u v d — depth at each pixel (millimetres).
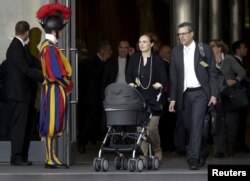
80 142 42844
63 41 34125
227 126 39906
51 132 31844
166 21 73875
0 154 34938
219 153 39219
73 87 34844
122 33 69812
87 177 29891
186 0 53062
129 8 70438
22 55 33312
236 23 67875
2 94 35062
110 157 40125
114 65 40250
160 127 43031
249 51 73562
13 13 35438
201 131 31766
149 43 33094
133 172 31250
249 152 42531
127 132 31688
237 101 39219
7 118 35062
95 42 65188
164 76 32750
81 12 63000
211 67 32062
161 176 30125
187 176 30125
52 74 31547
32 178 29734
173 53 32281
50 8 31906
